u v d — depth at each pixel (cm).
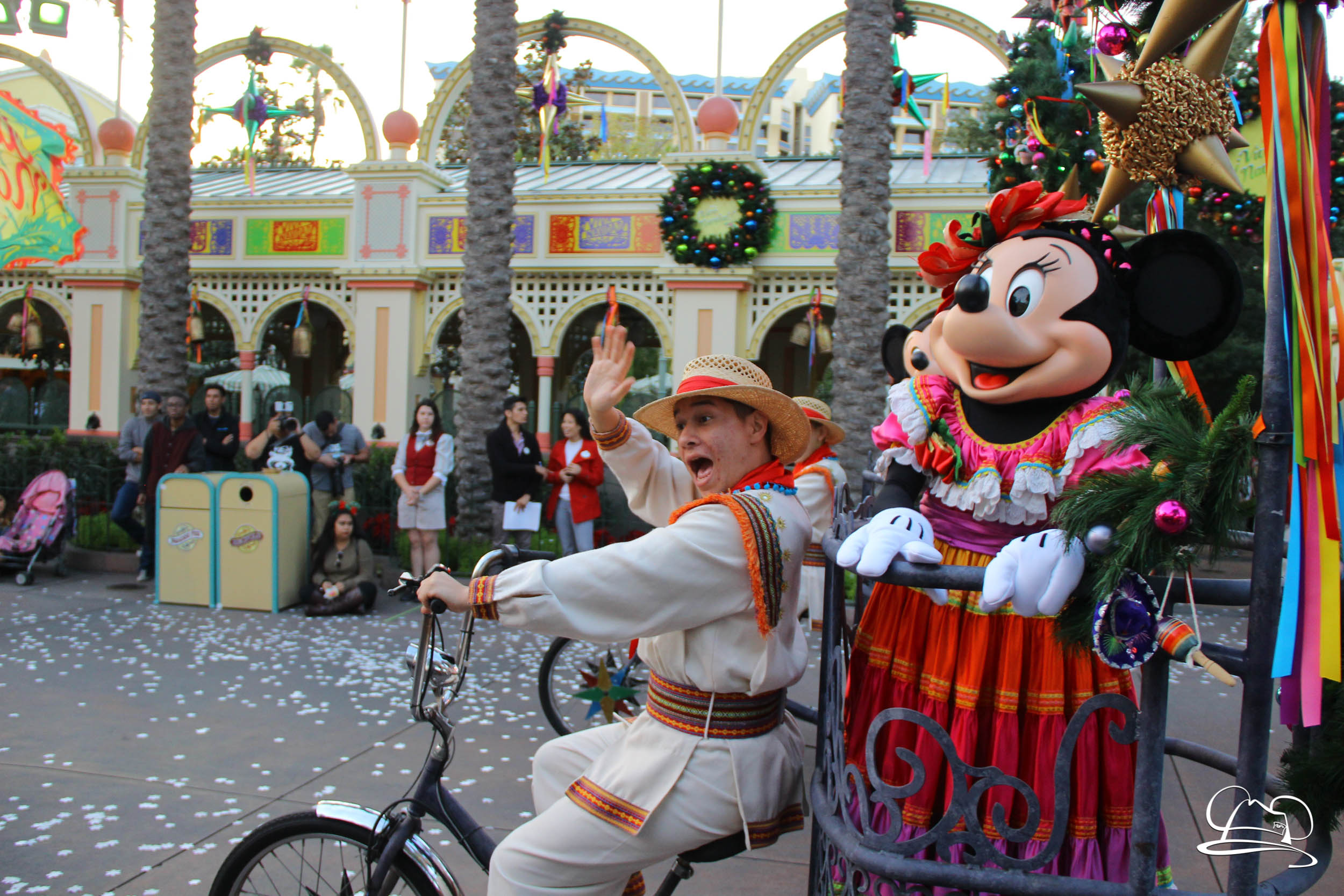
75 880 320
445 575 206
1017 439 229
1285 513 149
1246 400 154
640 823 201
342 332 2236
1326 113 153
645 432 253
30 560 847
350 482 841
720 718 206
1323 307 146
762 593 197
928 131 1255
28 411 1620
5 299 1568
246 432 1499
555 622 192
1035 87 620
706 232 1274
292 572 782
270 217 1471
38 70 1500
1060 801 170
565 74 2664
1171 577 155
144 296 1042
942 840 172
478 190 998
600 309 1486
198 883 321
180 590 779
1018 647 220
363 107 1419
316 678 573
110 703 516
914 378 249
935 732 173
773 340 2109
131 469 907
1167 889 159
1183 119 203
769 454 223
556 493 873
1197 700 545
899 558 184
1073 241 223
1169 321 223
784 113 4700
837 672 201
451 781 416
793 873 340
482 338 989
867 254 915
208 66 1473
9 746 446
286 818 234
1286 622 148
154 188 1040
